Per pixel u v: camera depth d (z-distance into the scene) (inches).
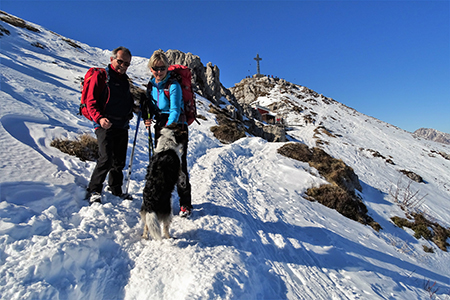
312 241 201.9
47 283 85.4
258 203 249.9
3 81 347.9
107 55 1378.0
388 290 167.3
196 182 258.2
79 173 189.2
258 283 121.6
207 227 152.2
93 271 103.6
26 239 104.5
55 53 919.7
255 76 3919.8
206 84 1146.0
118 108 152.7
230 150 414.6
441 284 220.2
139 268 111.9
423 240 394.9
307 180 362.9
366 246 248.1
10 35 841.5
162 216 125.5
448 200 797.2
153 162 130.3
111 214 146.4
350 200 352.2
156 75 145.5
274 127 1333.7
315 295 134.6
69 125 291.9
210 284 99.3
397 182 834.8
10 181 136.6
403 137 2032.5
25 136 219.8
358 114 2785.4
